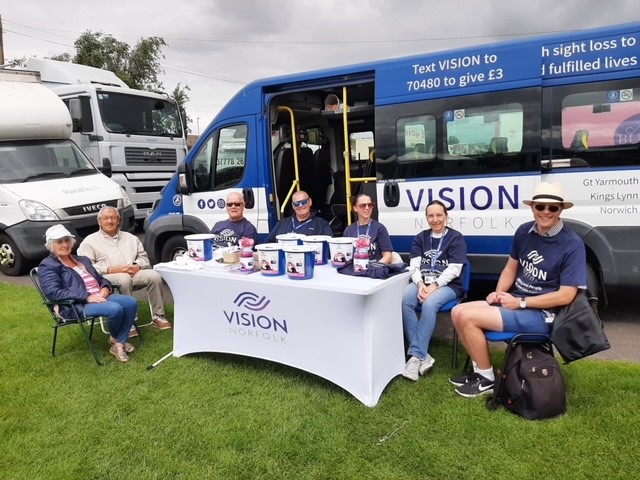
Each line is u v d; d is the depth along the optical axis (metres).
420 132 4.89
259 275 3.69
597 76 4.19
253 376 3.82
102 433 3.14
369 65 5.07
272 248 3.61
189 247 4.22
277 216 5.79
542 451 2.77
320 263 3.97
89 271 4.52
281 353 3.70
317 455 2.84
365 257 3.57
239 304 3.80
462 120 4.69
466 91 4.64
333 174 6.84
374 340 3.33
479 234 4.73
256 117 5.68
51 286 4.15
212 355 4.25
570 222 4.38
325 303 3.36
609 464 2.64
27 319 5.38
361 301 3.20
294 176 6.07
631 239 4.22
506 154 4.55
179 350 4.25
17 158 7.96
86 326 5.10
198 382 3.77
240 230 5.21
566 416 3.06
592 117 4.25
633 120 4.12
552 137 4.38
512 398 3.12
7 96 7.94
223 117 5.89
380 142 5.08
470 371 3.76
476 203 4.71
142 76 24.58
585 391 3.34
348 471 2.70
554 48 4.31
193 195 6.18
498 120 4.55
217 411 3.34
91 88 9.62
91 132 9.67
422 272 4.11
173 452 2.93
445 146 4.79
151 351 4.42
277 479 2.67
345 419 3.17
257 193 5.76
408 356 4.01
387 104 5.00
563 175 4.38
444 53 4.72
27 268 7.93
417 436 2.96
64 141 8.69
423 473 2.66
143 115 10.47
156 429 3.16
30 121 8.06
